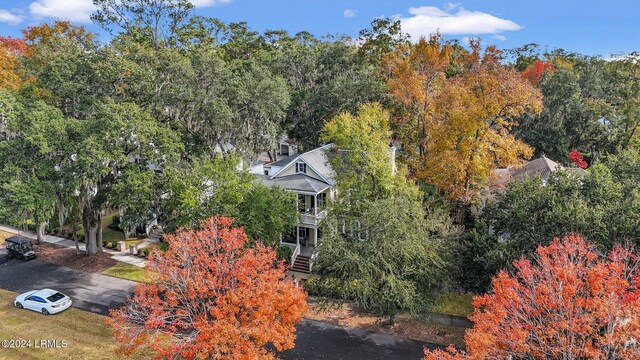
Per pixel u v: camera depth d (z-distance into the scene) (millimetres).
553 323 12484
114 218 36062
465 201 31406
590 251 15734
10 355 19578
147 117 26641
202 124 32594
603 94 54969
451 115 29859
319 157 32562
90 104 28234
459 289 24922
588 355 12086
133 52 30781
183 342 15703
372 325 22547
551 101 47812
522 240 21094
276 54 58000
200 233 18469
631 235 18578
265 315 15531
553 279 13836
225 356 14977
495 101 29141
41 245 32812
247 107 34188
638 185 22000
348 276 20922
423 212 22547
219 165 25656
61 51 30781
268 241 24609
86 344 20531
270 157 46969
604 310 12141
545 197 21719
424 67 42219
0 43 45625
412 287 20125
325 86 44469
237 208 24656
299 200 29984
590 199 21984
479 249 21750
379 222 21172
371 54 59031
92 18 44812
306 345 20750
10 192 22750
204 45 46438
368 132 26844
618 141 44656
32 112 24859
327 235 22484
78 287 26359
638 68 52562
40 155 24719
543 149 47344
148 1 45656
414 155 36781
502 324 13859
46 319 22719
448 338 21203
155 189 26406
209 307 16391
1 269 28812
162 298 23047
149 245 32250
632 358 11719
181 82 29969
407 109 38281
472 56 51812
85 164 23656
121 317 17469
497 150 29547
